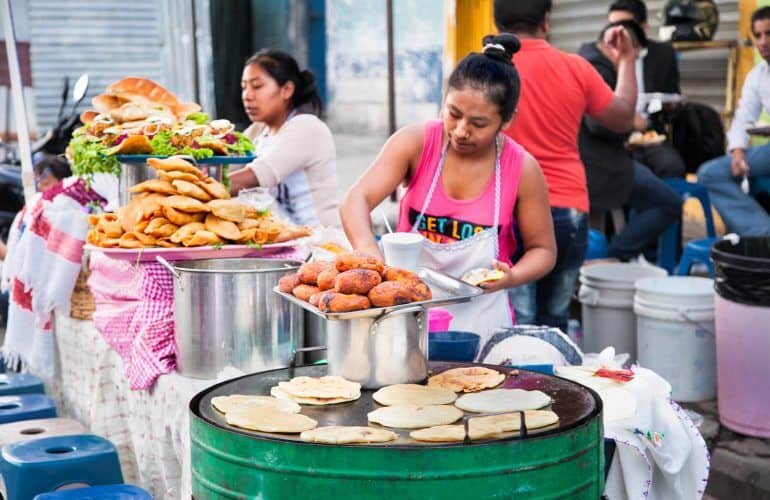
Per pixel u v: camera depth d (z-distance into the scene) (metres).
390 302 2.12
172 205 3.02
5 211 7.71
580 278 5.11
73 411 3.96
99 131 3.65
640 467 2.27
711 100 7.49
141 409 3.08
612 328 4.91
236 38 10.26
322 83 11.11
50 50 11.59
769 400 4.14
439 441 1.87
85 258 3.79
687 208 7.62
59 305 3.83
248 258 2.97
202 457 2.03
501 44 2.91
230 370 2.71
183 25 11.10
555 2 8.07
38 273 3.88
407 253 2.60
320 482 1.85
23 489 2.92
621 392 2.38
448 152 3.04
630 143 6.32
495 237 3.00
